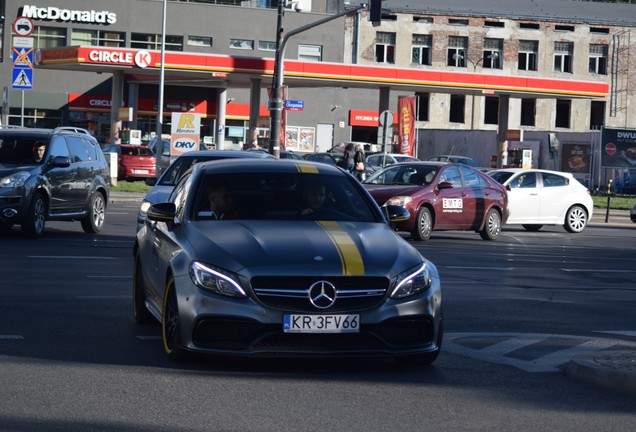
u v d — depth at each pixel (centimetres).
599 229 4019
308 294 953
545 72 9494
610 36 9588
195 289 972
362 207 1145
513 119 9556
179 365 1009
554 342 1231
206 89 8769
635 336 1330
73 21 8588
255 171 1165
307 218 1100
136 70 6738
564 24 9494
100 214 2764
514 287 1889
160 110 6053
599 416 851
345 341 966
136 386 908
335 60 9312
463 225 3011
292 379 963
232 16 9019
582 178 7438
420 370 1031
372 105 9481
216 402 854
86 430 751
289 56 9200
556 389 956
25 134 2559
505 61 9444
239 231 1033
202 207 1112
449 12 9300
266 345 954
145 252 1220
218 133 7619
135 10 8731
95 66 6644
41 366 987
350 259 979
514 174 3603
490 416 838
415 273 999
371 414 831
